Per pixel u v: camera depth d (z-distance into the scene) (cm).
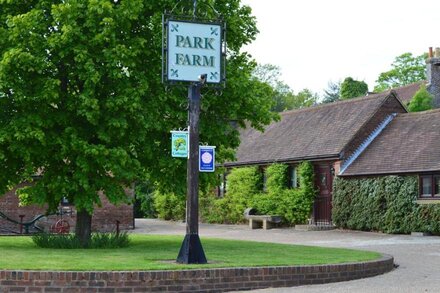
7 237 2325
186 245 1357
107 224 3412
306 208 3403
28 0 1761
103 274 1181
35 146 1697
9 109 1733
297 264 1344
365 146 3309
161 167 1831
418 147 3003
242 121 1984
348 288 1234
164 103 1759
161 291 1198
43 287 1172
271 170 3641
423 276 1420
